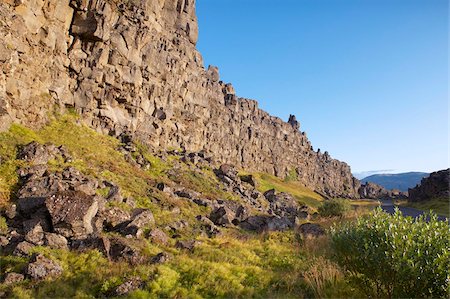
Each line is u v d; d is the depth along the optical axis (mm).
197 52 83438
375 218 12477
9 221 18469
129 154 41438
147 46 57625
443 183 76312
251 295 13695
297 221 33844
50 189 21312
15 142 27828
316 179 148625
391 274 11133
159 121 59969
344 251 12750
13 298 11641
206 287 13953
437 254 10297
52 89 39219
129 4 56406
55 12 40062
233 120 103062
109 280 13508
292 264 18125
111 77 47719
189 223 26328
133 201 25609
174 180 41844
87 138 39125
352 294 12992
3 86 30141
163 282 13633
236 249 21125
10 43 30953
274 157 123312
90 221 19172
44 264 13914
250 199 48938
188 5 79938
